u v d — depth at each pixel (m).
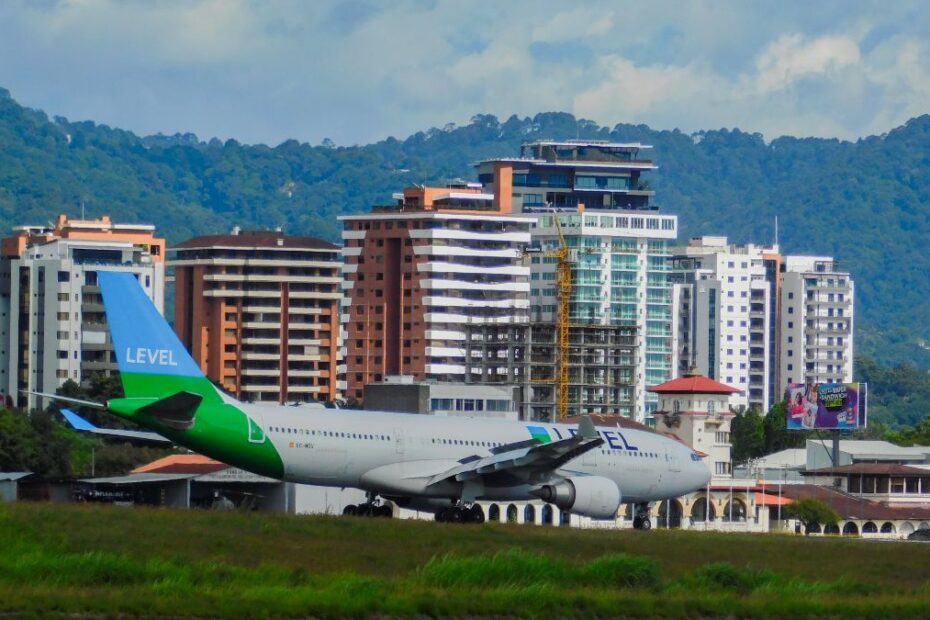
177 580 171.12
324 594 166.88
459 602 167.88
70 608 152.88
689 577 197.38
